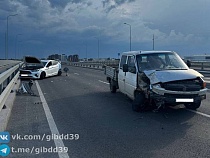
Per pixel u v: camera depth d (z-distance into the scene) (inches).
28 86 523.8
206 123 282.7
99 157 189.9
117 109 362.0
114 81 514.0
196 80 312.2
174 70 329.1
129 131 255.0
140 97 333.4
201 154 194.4
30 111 348.8
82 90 581.6
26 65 942.4
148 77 317.7
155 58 366.3
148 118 307.4
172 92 298.0
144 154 195.3
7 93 343.9
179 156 190.7
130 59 396.8
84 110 356.8
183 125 275.7
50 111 349.7
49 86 674.2
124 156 191.6
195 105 342.6
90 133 248.7
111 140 228.1
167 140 227.5
